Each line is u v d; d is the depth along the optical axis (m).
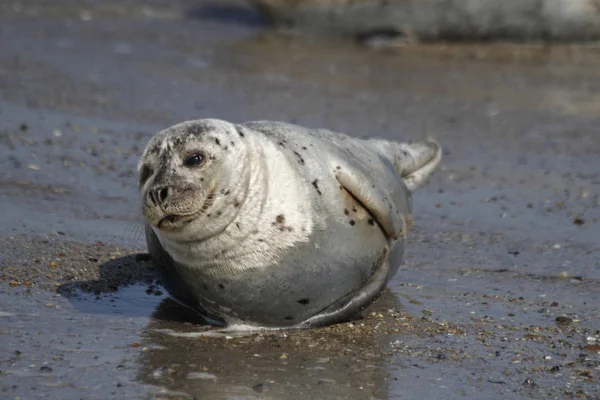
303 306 22.67
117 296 24.67
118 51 59.91
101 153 38.06
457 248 29.77
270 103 48.91
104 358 20.38
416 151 29.58
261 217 21.59
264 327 23.05
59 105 45.66
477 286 26.45
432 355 21.22
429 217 32.84
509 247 29.91
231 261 21.72
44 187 33.28
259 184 21.70
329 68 58.03
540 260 28.73
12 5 72.88
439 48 63.56
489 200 34.94
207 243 21.42
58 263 26.41
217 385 19.23
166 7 76.44
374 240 23.27
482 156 40.97
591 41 62.59
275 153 22.44
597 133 45.12
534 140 43.69
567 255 29.19
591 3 61.25
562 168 39.34
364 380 19.73
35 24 66.81
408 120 46.75
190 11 75.25
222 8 76.62
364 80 55.22
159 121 44.03
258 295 22.19
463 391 19.27
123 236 29.03
